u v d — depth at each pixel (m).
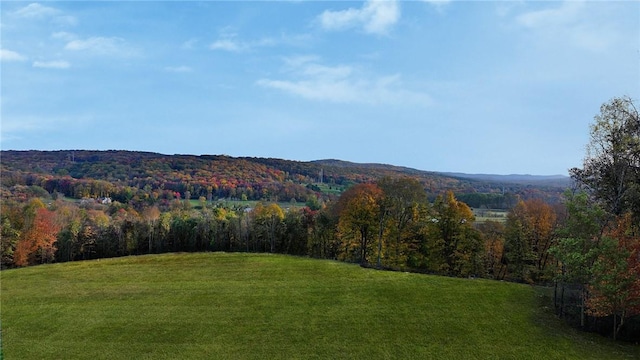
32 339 29.33
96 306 36.03
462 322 29.98
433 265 52.34
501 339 27.19
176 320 32.22
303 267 47.88
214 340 28.50
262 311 33.53
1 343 28.62
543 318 30.44
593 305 26.33
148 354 26.70
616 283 25.36
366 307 33.59
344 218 57.38
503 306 32.84
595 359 24.25
